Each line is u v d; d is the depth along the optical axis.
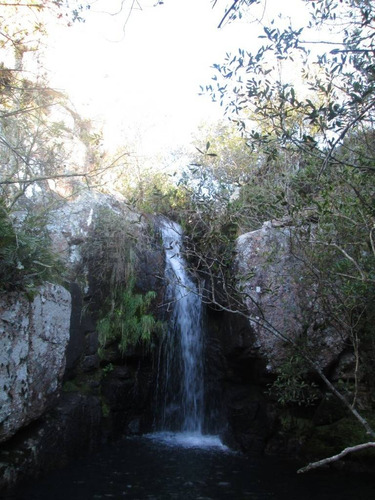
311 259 5.88
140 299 8.14
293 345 5.99
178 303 9.36
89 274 7.96
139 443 7.73
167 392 9.02
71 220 8.09
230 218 7.36
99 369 7.80
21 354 5.36
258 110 4.23
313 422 7.01
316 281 6.20
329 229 5.45
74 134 9.14
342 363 6.87
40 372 5.73
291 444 7.04
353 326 5.66
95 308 7.94
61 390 6.80
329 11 3.75
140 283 8.62
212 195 7.85
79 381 7.36
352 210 5.12
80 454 6.61
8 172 6.42
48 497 5.05
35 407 5.61
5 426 5.08
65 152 8.23
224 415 8.03
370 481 5.88
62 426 6.23
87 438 6.83
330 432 6.64
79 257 7.93
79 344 7.31
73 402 6.67
